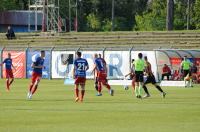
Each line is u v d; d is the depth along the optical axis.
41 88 79.75
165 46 114.69
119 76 104.69
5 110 45.47
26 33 134.88
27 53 112.50
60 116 40.81
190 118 39.22
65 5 198.62
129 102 54.34
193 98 60.19
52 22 154.12
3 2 192.62
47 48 115.38
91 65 107.12
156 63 100.25
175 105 50.56
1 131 32.47
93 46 121.31
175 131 32.38
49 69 110.69
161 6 185.75
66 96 62.62
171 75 96.06
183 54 98.50
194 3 188.38
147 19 186.50
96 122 37.03
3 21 178.75
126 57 104.00
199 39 117.62
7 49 117.00
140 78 61.16
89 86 86.31
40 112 43.84
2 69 113.56
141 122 36.91
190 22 181.00
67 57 109.06
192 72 95.12
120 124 35.88
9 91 72.38
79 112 43.81
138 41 121.50
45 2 148.62
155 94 67.75
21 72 113.12
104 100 56.97
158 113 42.88
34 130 32.97
